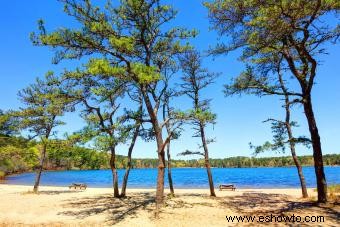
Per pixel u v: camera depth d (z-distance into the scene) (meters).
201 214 15.72
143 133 19.64
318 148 16.53
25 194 26.00
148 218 15.11
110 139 15.56
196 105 22.39
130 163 23.45
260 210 16.47
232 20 14.38
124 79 14.98
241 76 17.03
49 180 67.19
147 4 16.16
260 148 16.61
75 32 14.88
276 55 18.08
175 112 16.03
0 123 29.05
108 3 16.22
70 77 17.39
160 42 18.00
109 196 23.77
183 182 57.78
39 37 14.58
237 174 105.12
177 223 14.01
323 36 14.12
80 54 16.23
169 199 20.70
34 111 25.27
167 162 23.89
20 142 28.09
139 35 17.05
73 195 24.92
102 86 15.89
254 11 13.71
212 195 23.44
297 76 16.23
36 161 28.30
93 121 22.16
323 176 16.56
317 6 12.34
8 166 64.88
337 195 19.73
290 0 12.30
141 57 17.30
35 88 26.00
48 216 15.93
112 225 13.88
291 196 23.00
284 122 19.41
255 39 14.42
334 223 12.77
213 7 14.49
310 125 16.41
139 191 30.05
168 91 20.20
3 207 18.77
